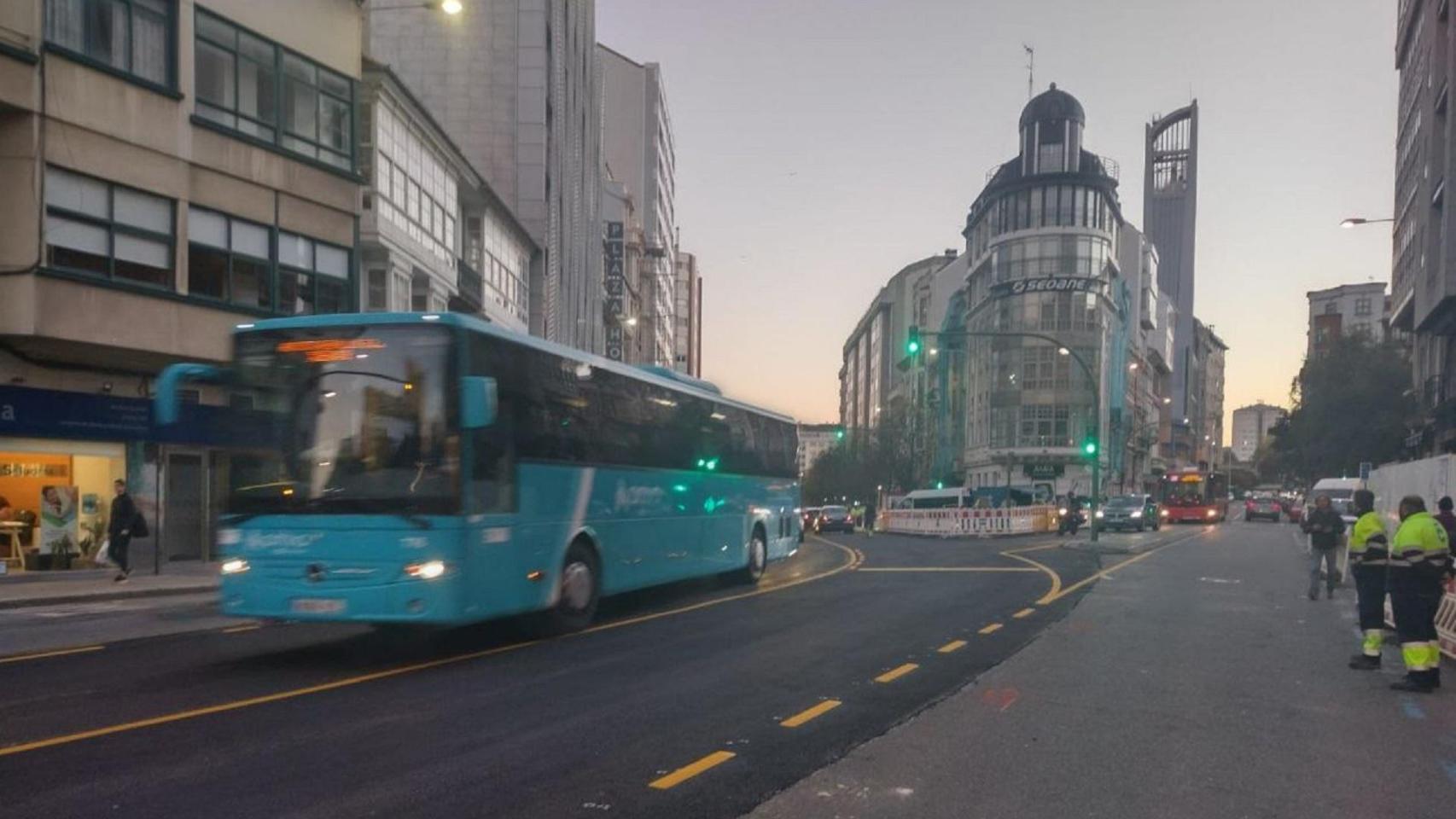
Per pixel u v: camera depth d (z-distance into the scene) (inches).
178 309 785.6
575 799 228.1
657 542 582.2
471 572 401.4
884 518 2468.0
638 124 3587.6
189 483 890.1
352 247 952.9
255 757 260.8
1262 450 6107.3
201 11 817.5
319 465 399.5
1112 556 1106.7
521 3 1710.1
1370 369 2176.4
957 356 3673.7
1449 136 1582.2
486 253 1365.7
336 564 392.5
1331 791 245.8
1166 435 5002.5
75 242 721.0
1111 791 242.5
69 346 725.9
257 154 859.4
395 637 475.5
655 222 3587.6
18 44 685.9
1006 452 3004.4
